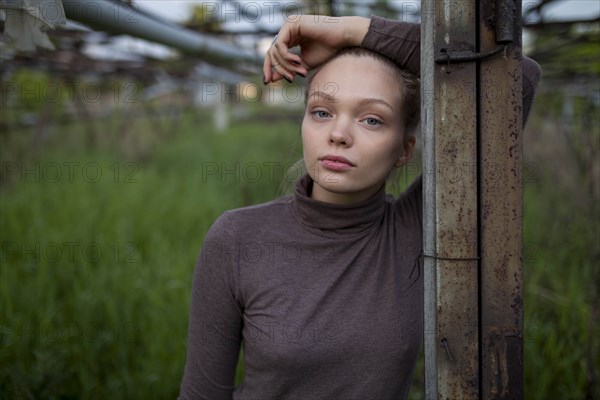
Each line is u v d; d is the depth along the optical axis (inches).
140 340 121.6
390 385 51.2
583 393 102.6
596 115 161.2
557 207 178.4
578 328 115.9
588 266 134.3
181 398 59.1
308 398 50.9
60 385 104.3
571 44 123.8
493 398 42.6
